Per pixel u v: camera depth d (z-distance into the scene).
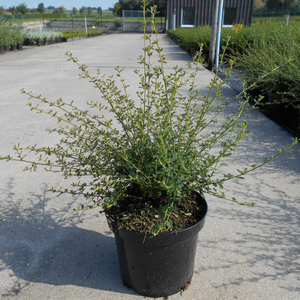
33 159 3.90
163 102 2.01
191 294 1.98
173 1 28.92
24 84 8.05
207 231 2.55
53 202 3.00
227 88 7.10
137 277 1.91
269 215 2.72
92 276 2.14
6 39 16.06
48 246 2.42
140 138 2.00
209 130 4.61
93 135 2.09
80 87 7.53
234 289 2.01
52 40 21.52
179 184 1.69
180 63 10.80
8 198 3.07
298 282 2.04
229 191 3.11
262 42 6.36
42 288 2.05
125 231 1.73
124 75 8.76
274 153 3.91
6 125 5.08
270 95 5.11
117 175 1.93
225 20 29.11
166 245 1.74
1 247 2.42
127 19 41.03
